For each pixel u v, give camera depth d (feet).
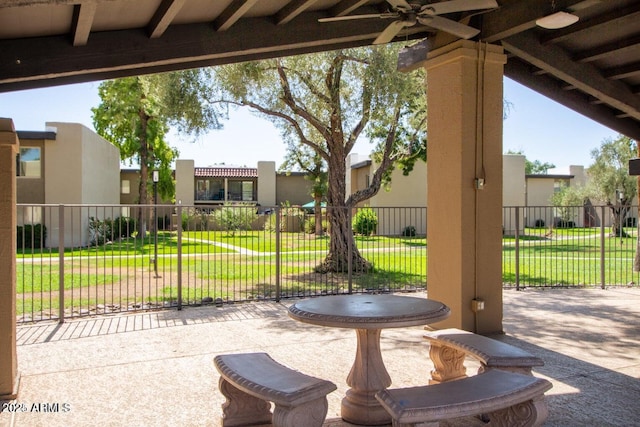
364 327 10.48
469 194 19.42
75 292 31.58
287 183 121.19
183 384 14.32
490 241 19.83
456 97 19.47
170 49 17.25
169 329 21.26
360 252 44.75
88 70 16.31
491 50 19.66
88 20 13.82
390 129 40.86
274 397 8.89
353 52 36.47
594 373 15.01
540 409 9.27
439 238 20.36
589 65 22.95
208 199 118.42
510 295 29.89
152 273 41.45
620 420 11.55
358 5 17.67
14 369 13.50
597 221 50.96
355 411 11.61
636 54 21.70
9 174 12.94
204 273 41.91
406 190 86.58
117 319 23.36
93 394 13.52
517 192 96.63
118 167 89.30
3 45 15.48
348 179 101.65
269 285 35.22
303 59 36.35
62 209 22.94
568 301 27.73
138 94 70.13
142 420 11.82
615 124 28.63
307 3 16.43
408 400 8.51
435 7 15.57
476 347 11.48
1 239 13.06
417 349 17.65
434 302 12.50
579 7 15.83
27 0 9.21
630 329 20.86
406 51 22.53
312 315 11.04
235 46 18.02
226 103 37.99
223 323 22.45
